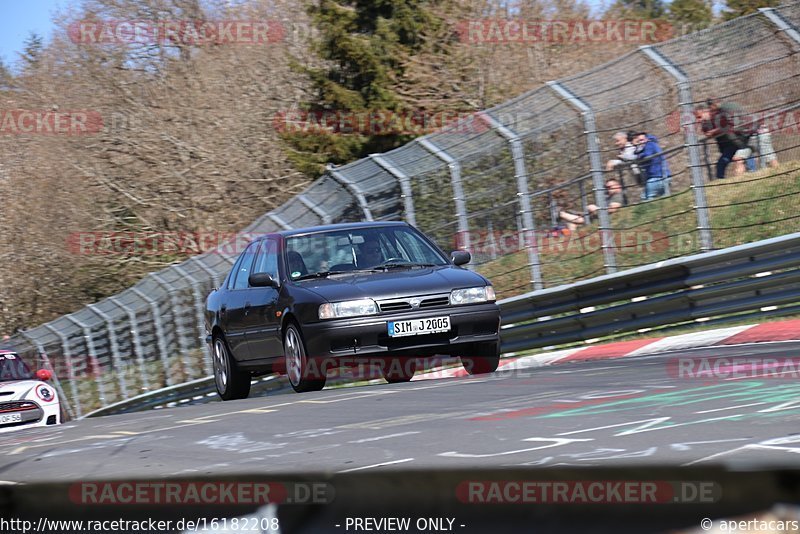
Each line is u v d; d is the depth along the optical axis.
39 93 115.19
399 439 12.24
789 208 39.69
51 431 23.97
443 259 31.91
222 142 104.56
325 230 32.50
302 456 11.46
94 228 109.31
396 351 27.88
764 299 33.84
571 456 8.98
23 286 116.94
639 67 38.72
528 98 42.81
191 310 64.62
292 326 29.16
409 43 91.19
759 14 36.59
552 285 45.19
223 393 36.12
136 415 27.11
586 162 46.31
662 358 25.17
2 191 116.25
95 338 80.44
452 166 45.69
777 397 13.11
